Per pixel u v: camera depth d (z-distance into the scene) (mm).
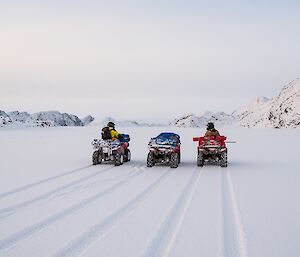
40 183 10609
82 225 6480
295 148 25188
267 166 14922
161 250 5309
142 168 14219
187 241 5684
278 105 142875
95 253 5176
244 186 10273
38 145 27969
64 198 8617
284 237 5887
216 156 15289
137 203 8148
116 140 14969
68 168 14031
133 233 6051
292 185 10438
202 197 8789
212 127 15625
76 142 32062
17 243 5578
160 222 6676
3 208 7641
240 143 31359
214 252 5234
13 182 10703
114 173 12766
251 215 7180
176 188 9953
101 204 8039
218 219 6887
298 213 7336
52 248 5367
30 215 7125
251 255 5125
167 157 14719
